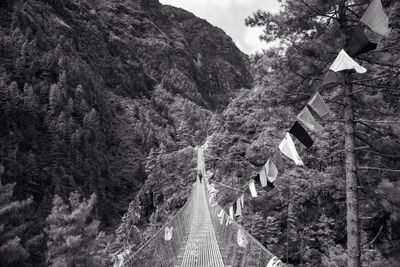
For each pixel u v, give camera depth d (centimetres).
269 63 786
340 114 800
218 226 1580
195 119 13475
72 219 1145
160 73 19175
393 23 648
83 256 1102
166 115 13288
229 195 2309
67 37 12075
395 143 677
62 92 8200
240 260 1003
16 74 7962
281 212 1585
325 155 932
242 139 2734
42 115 7238
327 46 679
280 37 756
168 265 980
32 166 5794
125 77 14225
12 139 6109
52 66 8869
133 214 4194
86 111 8338
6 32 9094
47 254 1076
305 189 1508
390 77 657
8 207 966
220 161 2744
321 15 679
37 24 10356
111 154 8781
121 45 16775
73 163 6512
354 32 380
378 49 647
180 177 4403
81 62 11150
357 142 720
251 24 771
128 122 10750
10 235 951
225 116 3275
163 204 4056
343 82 632
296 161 464
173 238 1202
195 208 2330
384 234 886
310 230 1350
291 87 773
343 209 1320
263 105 859
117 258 657
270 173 559
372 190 653
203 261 1120
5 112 6456
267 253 642
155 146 9262
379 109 709
